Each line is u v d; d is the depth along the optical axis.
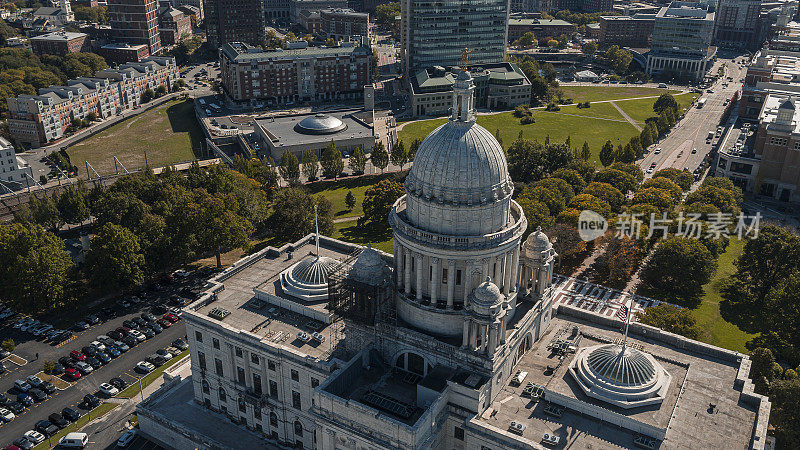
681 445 98.88
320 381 120.94
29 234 178.12
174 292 193.00
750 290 191.62
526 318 118.06
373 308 117.94
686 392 110.19
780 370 139.12
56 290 175.88
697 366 117.38
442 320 115.56
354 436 107.62
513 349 114.19
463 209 108.94
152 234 194.12
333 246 160.50
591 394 105.88
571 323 132.25
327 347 125.88
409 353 116.81
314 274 138.25
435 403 103.56
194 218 194.12
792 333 165.25
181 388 150.62
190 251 194.62
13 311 182.50
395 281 123.88
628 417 101.81
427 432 104.31
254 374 131.88
